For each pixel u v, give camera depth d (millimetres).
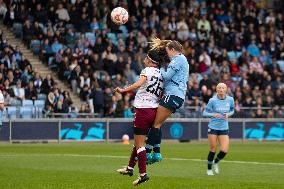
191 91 76812
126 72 76312
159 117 30062
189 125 75312
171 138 74312
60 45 77812
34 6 80312
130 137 73188
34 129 69250
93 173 35000
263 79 83438
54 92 70562
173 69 29922
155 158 30375
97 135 71688
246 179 33031
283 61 89250
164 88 30312
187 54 82062
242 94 79562
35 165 40219
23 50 78062
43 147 60938
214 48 85312
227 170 38250
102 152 53781
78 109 73125
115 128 72312
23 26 78688
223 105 36938
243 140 77500
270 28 92625
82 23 81000
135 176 33438
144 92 28609
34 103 70500
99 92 72500
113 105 73062
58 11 80188
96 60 76375
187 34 85688
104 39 78875
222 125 36531
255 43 89812
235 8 93125
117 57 78312
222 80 80062
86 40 78250
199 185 29594
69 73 75375
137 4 85250
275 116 79750
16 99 69375
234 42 88375
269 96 80438
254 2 97188
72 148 59562
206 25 88062
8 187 28266
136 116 28594
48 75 71938
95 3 83062
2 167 38531
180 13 87812
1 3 80750
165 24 85000
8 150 55719
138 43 80875
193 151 56156
